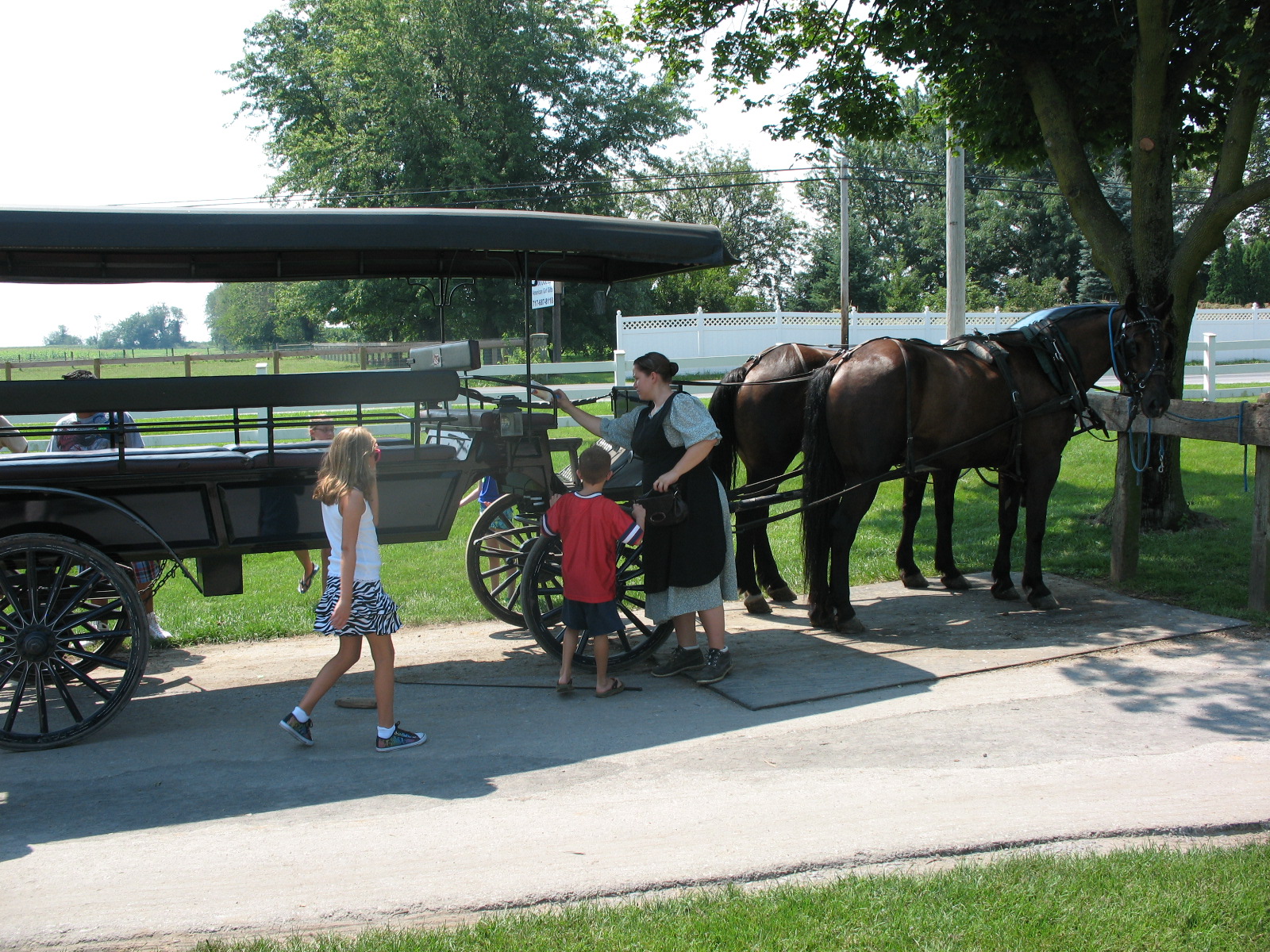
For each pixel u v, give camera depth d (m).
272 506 4.77
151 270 5.54
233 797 3.88
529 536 6.55
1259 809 3.57
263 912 2.99
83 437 6.43
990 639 5.82
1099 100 8.64
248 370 18.95
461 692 5.16
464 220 4.60
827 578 6.11
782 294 62.53
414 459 5.07
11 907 3.04
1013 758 4.11
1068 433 6.43
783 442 6.47
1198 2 7.51
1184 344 7.99
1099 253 8.23
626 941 2.76
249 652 6.06
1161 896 2.93
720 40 10.19
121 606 4.61
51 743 4.37
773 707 4.78
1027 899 2.94
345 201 33.09
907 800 3.72
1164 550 7.70
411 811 3.72
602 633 4.90
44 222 3.97
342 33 33.81
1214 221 7.55
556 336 30.47
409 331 33.97
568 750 4.32
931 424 5.96
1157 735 4.32
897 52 8.92
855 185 59.41
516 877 3.18
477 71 33.78
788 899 2.97
